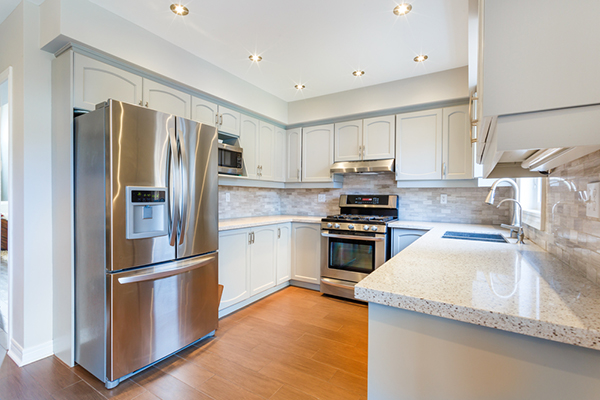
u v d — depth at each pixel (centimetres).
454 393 81
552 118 57
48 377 180
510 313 70
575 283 93
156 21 213
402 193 349
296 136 390
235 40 237
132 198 176
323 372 188
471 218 311
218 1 190
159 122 191
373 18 207
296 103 385
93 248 178
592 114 55
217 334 238
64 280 196
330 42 239
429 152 305
